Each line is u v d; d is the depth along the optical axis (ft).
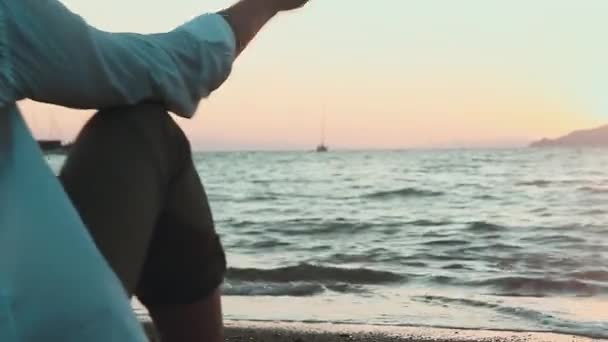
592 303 23.84
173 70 3.47
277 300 24.89
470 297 25.27
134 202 3.58
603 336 18.98
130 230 3.55
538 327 20.16
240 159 266.16
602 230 46.96
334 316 21.97
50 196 2.93
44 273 2.82
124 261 3.51
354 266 33.71
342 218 60.95
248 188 108.88
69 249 2.89
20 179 2.89
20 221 2.85
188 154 4.03
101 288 2.90
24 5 2.92
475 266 33.50
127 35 3.43
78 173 3.58
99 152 3.60
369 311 22.77
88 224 3.48
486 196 80.53
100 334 2.85
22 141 2.95
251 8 3.89
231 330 19.42
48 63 2.98
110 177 3.56
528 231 47.78
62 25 3.03
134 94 3.42
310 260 36.83
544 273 30.58
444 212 64.80
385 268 33.06
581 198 75.20
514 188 90.27
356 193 90.68
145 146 3.69
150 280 4.15
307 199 84.94
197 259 4.14
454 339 18.54
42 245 2.85
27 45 2.93
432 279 29.45
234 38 3.76
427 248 41.11
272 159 261.03
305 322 20.89
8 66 2.87
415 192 88.43
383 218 60.34
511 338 18.74
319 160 242.99
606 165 161.99
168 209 3.96
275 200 85.05
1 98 2.86
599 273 30.27
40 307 2.80
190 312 4.24
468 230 50.03
